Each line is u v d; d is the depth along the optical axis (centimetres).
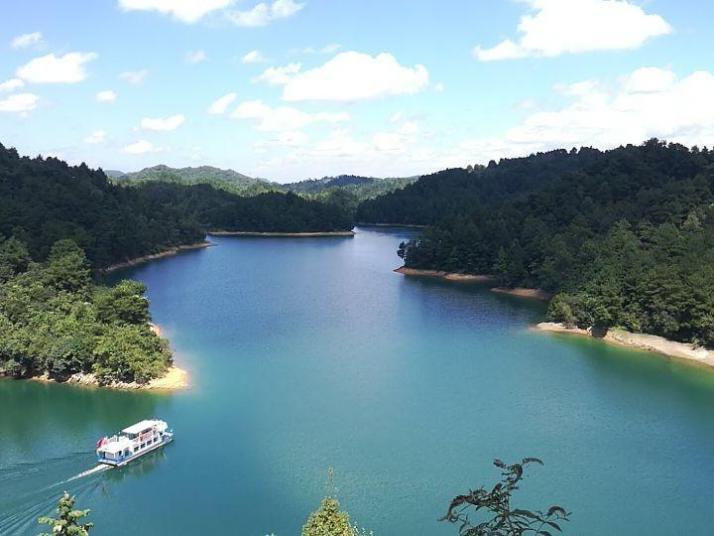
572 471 8388
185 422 9850
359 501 7600
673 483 8131
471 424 9856
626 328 15138
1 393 11012
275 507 7475
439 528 7019
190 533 6938
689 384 11969
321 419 9981
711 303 13688
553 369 12788
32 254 19062
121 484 7975
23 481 7950
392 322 16838
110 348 11394
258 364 12825
